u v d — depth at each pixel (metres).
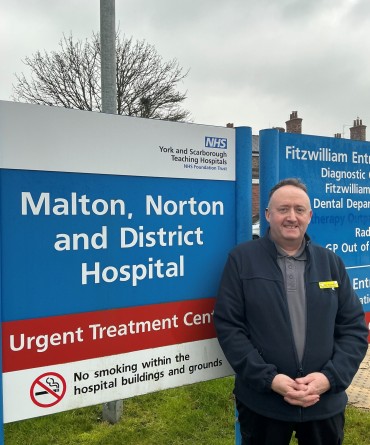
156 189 2.40
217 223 2.62
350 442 3.43
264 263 2.30
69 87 12.91
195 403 4.02
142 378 2.38
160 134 2.40
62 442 3.43
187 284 2.52
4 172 2.03
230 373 2.66
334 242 3.14
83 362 2.22
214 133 2.59
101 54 3.76
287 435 2.27
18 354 2.07
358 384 4.47
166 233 2.45
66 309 2.17
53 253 2.14
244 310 2.32
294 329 2.23
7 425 3.63
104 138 2.24
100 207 2.25
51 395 2.14
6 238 2.04
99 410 3.96
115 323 2.30
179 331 2.50
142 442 3.43
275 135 2.82
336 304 2.32
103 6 3.71
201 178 2.55
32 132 2.07
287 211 2.29
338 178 3.14
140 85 13.63
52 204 2.13
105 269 2.27
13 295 2.06
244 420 2.37
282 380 2.10
